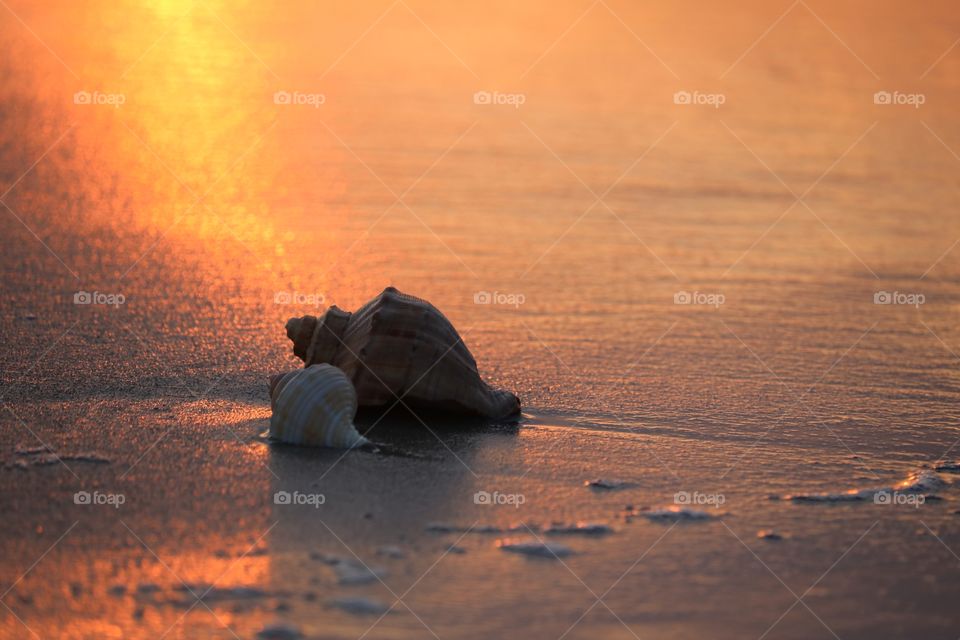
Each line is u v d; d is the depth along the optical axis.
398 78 78.19
